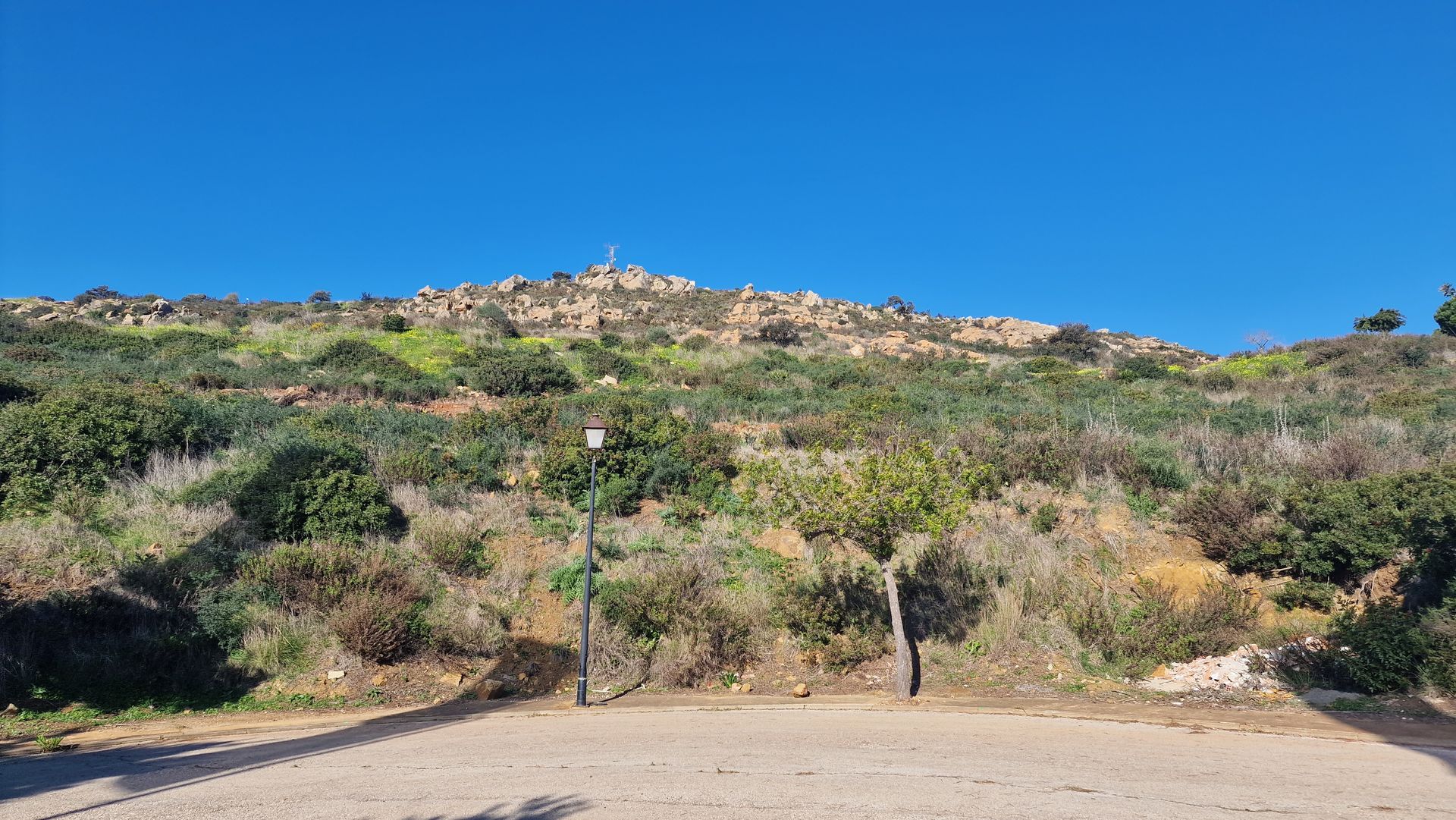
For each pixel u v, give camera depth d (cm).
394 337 3616
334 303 6122
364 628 1142
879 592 1280
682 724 873
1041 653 1126
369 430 1858
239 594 1187
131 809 540
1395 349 3509
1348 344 3741
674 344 4234
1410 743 708
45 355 2708
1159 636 1087
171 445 1589
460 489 1611
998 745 718
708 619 1210
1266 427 1928
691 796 556
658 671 1170
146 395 1722
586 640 1073
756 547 1476
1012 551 1328
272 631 1158
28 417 1452
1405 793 535
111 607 1121
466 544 1404
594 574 1363
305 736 866
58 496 1341
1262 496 1309
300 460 1458
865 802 533
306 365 2878
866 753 686
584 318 4847
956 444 1661
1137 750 687
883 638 1201
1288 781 573
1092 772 604
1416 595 1034
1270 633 1073
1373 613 1010
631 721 914
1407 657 895
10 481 1356
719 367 3469
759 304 6006
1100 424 1941
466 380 2772
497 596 1310
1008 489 1559
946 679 1101
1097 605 1170
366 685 1113
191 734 892
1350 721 812
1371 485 1173
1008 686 1055
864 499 986
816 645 1188
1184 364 4316
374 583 1248
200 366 2703
